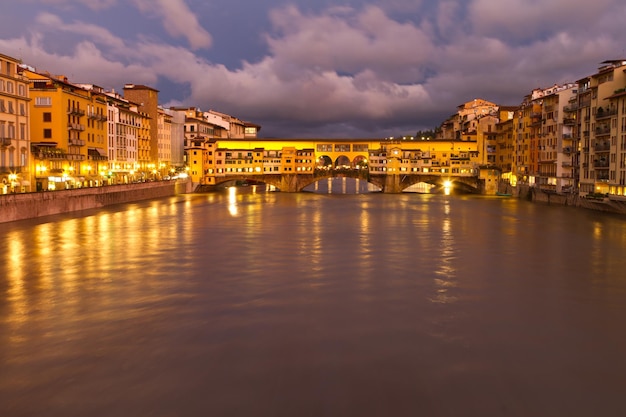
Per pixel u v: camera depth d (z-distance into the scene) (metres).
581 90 103.75
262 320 29.64
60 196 83.00
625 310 32.00
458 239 59.81
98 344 26.02
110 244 55.19
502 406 20.20
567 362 24.12
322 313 30.97
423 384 21.86
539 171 126.00
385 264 45.06
